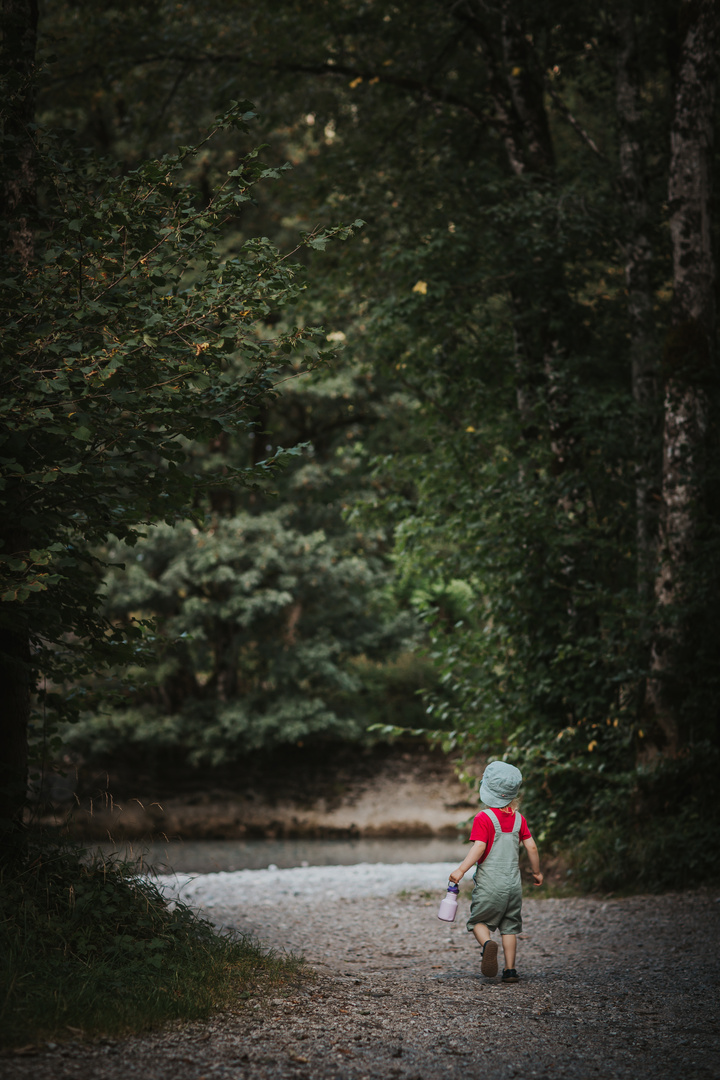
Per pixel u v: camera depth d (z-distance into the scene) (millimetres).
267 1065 3934
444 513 12852
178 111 15594
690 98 11102
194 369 5426
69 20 16938
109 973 4996
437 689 27281
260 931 8477
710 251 11180
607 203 13219
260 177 5707
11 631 6246
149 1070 3770
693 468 10844
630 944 7422
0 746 6332
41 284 5391
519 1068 4047
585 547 11984
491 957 5805
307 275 13969
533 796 11773
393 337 13477
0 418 4910
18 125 6121
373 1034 4531
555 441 13109
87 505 5922
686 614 10453
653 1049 4375
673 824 10359
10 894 5410
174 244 5625
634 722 11344
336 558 24703
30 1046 3930
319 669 24672
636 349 12930
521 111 14312
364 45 15445
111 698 7391
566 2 13391
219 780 25578
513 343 13836
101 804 7289
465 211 13188
